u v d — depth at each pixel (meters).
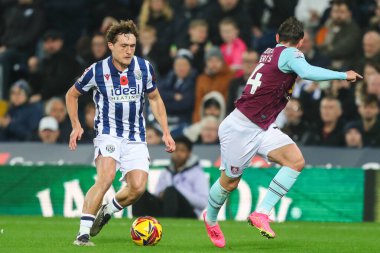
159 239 31.23
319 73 28.77
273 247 31.80
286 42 30.25
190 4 60.72
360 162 47.97
